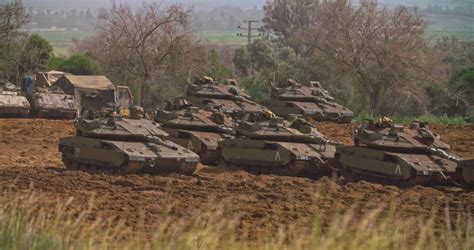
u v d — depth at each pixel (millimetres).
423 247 68062
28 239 61188
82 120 118562
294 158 119625
